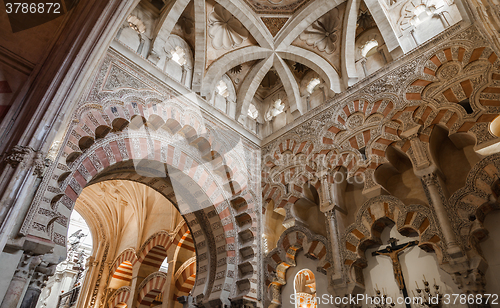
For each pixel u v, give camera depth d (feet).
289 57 34.71
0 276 15.87
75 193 21.42
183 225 41.29
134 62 27.45
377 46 31.24
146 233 47.11
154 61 29.30
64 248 19.69
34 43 20.81
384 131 25.98
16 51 20.12
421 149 23.54
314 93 34.76
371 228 24.50
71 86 19.36
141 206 49.42
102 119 23.43
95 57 20.71
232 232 30.04
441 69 25.08
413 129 24.18
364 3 30.78
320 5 31.42
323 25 32.86
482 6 16.03
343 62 31.68
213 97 33.78
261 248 30.17
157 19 31.65
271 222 33.24
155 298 44.37
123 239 51.62
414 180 25.22
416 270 22.43
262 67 34.99
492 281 19.17
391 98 26.81
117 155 24.75
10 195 15.37
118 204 54.13
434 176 22.50
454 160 23.98
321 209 27.63
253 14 33.45
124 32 28.50
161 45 29.81
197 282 29.55
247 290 27.50
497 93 21.24
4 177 15.70
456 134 22.94
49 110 18.26
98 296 47.44
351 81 30.68
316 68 33.35
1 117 18.07
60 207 20.30
